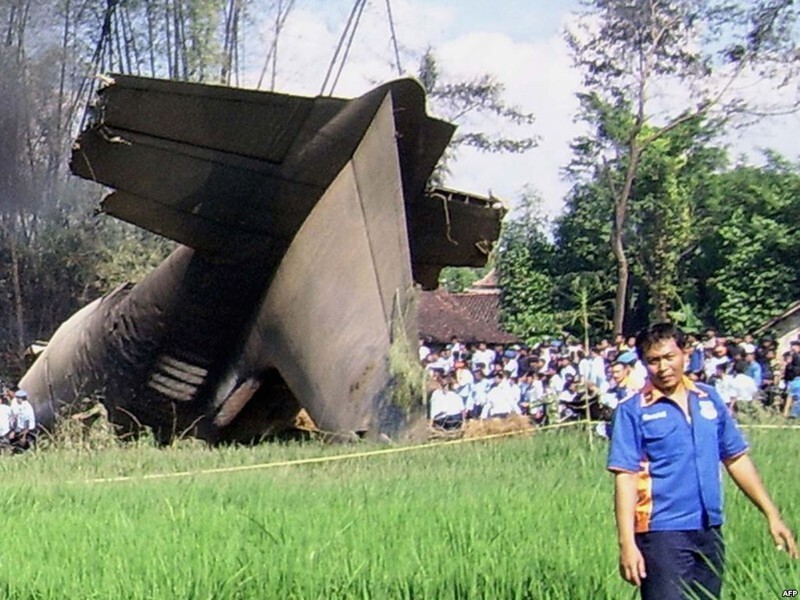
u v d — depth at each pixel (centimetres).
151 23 3834
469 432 1981
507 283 5747
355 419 1856
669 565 706
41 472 1730
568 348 3166
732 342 2820
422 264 2177
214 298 2070
